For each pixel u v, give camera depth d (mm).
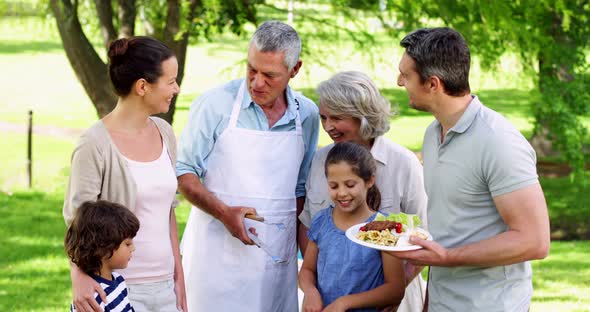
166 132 2969
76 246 2592
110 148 2719
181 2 9078
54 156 13789
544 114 11867
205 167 3279
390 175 3193
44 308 5887
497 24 9664
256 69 3031
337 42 10312
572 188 13133
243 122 3252
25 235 8672
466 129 2500
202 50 31922
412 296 3402
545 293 6660
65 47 9578
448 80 2480
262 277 3297
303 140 3393
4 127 16484
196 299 3367
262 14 10992
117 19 10672
